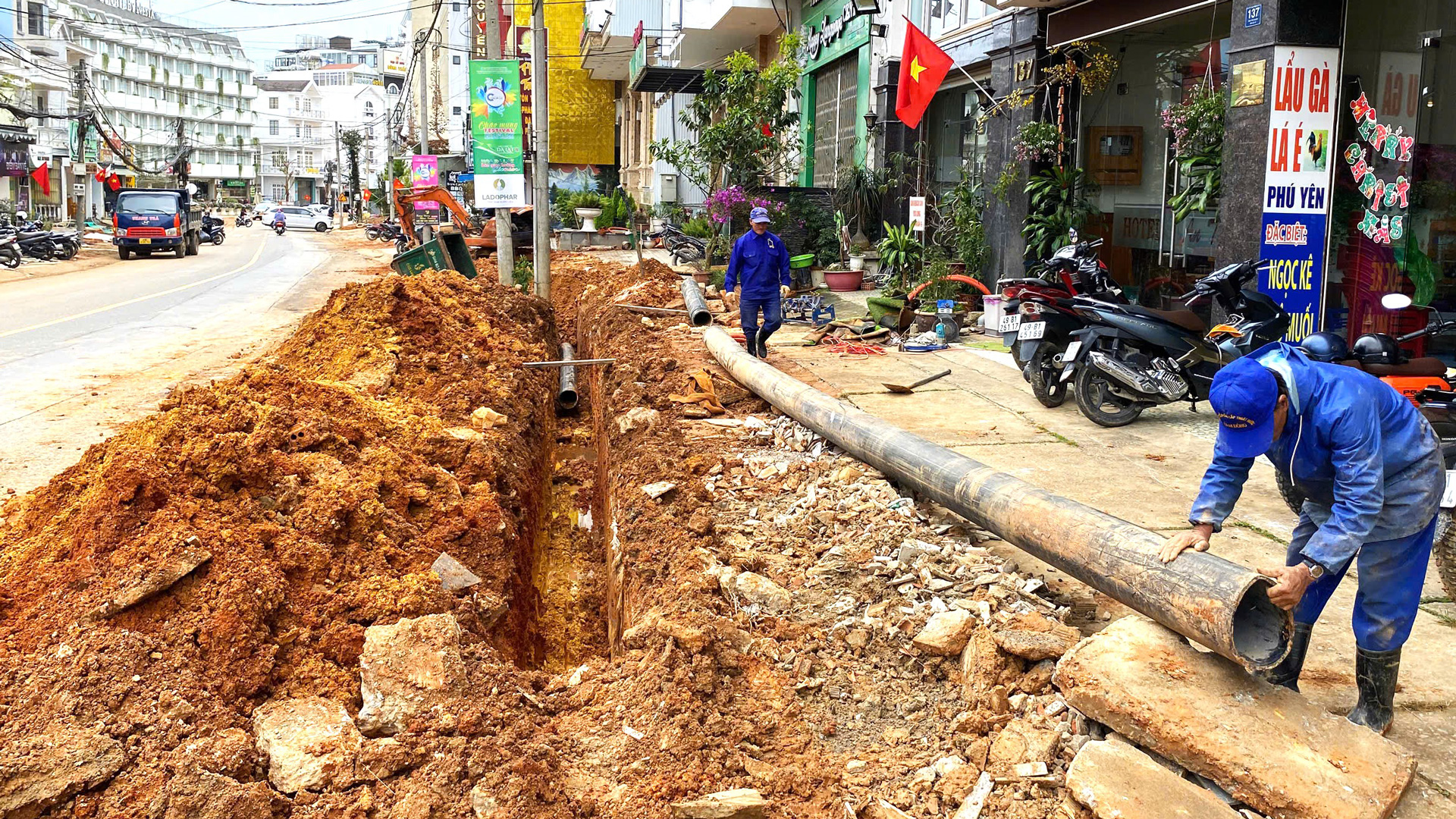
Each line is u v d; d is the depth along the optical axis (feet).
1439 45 29.99
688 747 11.37
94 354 43.04
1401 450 10.52
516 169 53.93
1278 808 9.59
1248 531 18.29
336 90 450.30
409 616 14.69
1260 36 29.53
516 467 23.70
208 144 367.86
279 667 13.02
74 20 279.49
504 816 10.03
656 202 114.62
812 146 74.13
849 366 34.83
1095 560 12.91
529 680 13.48
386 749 11.00
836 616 15.01
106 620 12.62
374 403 22.54
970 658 12.97
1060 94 42.60
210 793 9.86
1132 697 10.73
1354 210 30.25
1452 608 15.12
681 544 17.47
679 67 96.73
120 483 14.44
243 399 18.71
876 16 59.57
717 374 32.65
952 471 17.62
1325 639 14.02
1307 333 30.27
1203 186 32.71
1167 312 26.22
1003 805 10.61
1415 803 10.23
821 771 11.26
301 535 15.53
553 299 68.59
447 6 257.75
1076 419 27.20
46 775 9.70
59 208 209.97
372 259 117.19
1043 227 43.06
